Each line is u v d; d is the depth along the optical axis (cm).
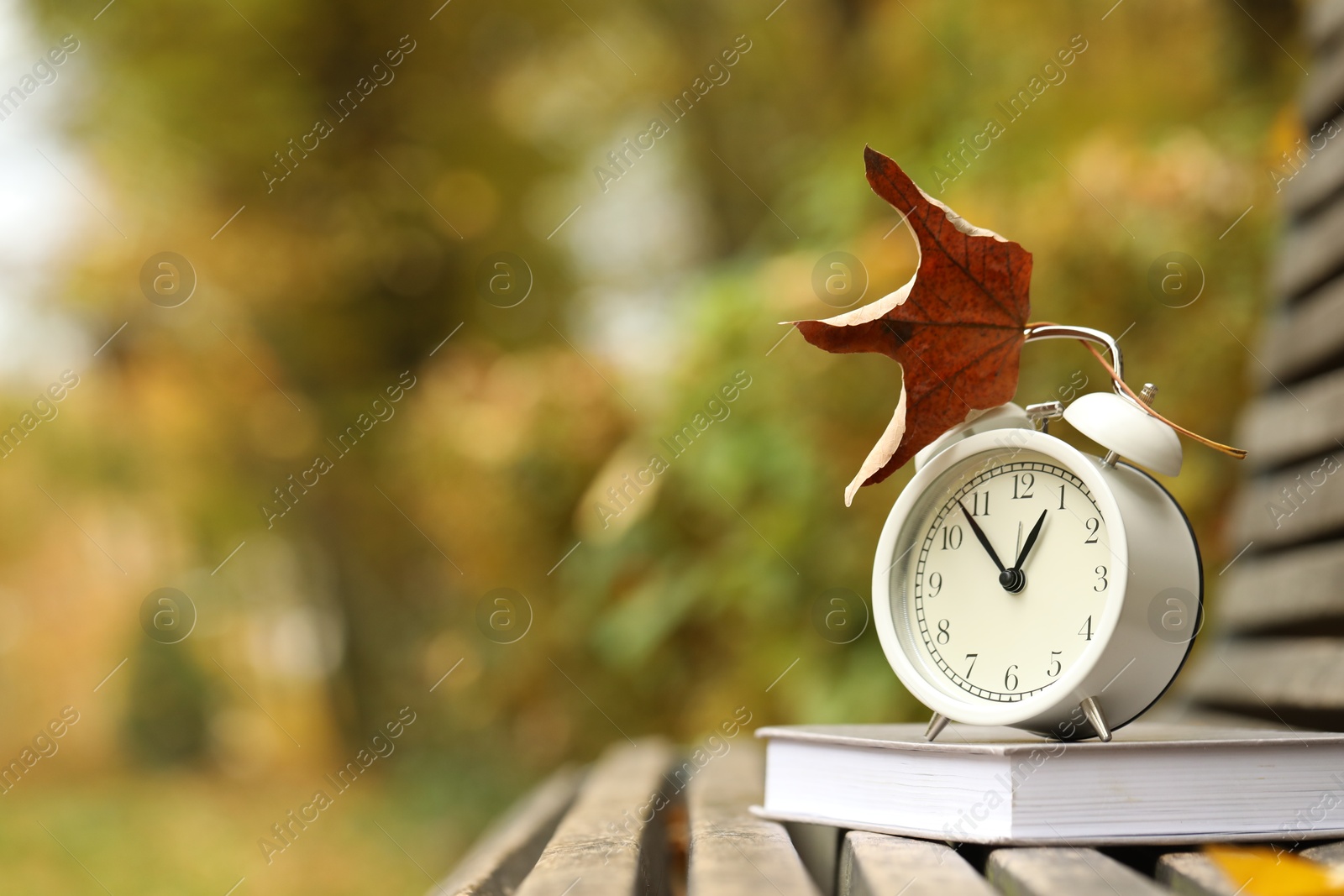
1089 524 106
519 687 434
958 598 112
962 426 117
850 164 425
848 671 338
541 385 432
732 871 93
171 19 793
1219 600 290
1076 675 102
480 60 841
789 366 353
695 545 382
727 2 737
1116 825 96
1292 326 196
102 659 1179
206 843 670
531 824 153
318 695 940
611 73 823
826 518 345
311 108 808
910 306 109
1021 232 320
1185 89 370
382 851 602
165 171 811
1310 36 207
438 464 450
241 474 880
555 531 429
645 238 805
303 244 813
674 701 403
